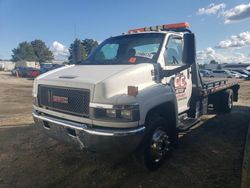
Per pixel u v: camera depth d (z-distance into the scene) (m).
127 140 3.33
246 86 22.17
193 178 3.91
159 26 5.52
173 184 3.74
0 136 6.00
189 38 4.16
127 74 3.70
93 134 3.36
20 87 19.53
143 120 3.50
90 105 3.44
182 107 5.07
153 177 3.95
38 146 5.29
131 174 4.05
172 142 4.50
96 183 3.79
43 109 4.09
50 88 3.96
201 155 4.81
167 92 4.10
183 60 4.29
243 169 4.09
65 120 3.75
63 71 4.36
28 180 3.90
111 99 3.38
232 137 5.95
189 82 5.30
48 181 3.87
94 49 5.41
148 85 3.93
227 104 8.18
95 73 3.87
